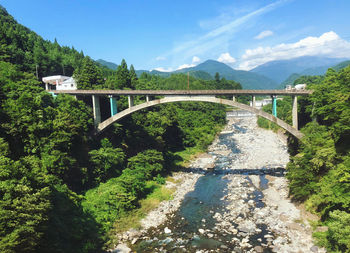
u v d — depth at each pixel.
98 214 20.34
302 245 16.52
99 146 32.22
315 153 22.44
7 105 20.27
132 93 31.34
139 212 22.44
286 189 26.61
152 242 18.16
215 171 36.19
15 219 10.86
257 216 21.45
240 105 30.28
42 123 21.55
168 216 22.50
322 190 17.88
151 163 32.00
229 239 18.27
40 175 14.72
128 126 38.19
